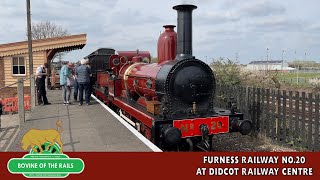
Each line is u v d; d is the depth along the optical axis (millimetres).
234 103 7223
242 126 6875
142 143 6238
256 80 15570
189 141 7094
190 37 7289
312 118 7941
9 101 15500
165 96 6828
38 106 11727
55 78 20406
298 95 7953
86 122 8477
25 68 19453
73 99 13977
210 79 7195
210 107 7219
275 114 8844
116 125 8039
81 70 11539
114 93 10633
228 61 13125
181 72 6898
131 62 10953
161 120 6367
